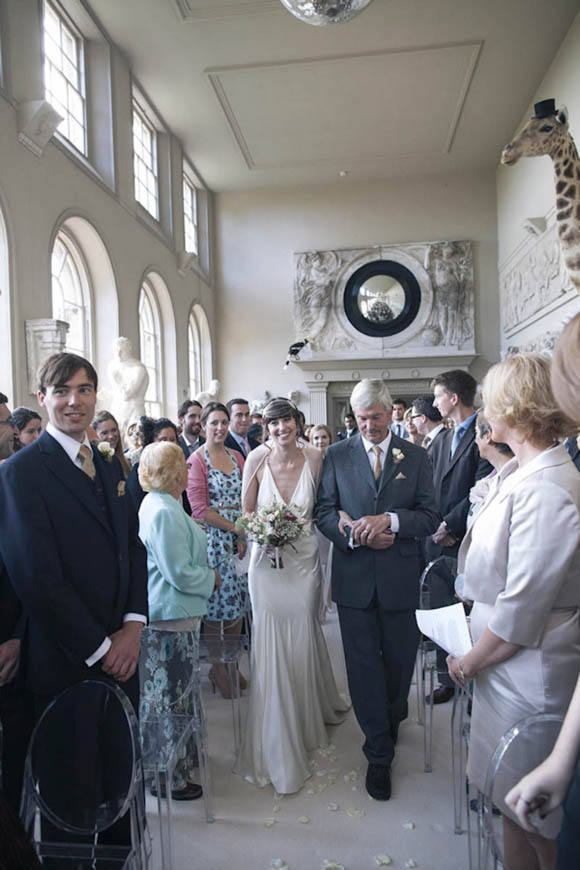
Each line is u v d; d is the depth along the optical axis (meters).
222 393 14.43
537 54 9.31
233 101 10.56
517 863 1.42
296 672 3.02
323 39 8.90
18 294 6.13
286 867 2.20
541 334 10.29
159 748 2.20
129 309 9.21
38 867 1.00
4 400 3.08
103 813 1.64
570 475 1.53
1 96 5.93
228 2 8.08
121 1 8.05
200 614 2.77
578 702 1.07
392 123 11.42
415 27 8.65
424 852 2.27
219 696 3.78
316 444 5.85
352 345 13.95
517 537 1.53
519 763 1.37
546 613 1.50
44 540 1.85
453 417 3.55
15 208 6.16
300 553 2.98
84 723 1.67
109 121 8.71
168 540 2.66
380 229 13.98
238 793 2.71
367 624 2.81
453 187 13.74
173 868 2.20
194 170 13.17
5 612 2.04
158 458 2.76
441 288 13.61
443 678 2.80
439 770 2.84
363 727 2.75
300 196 14.30
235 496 3.95
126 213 9.23
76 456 2.04
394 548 2.83
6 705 2.06
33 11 6.64
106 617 2.00
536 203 10.50
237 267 14.48
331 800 2.62
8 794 2.03
